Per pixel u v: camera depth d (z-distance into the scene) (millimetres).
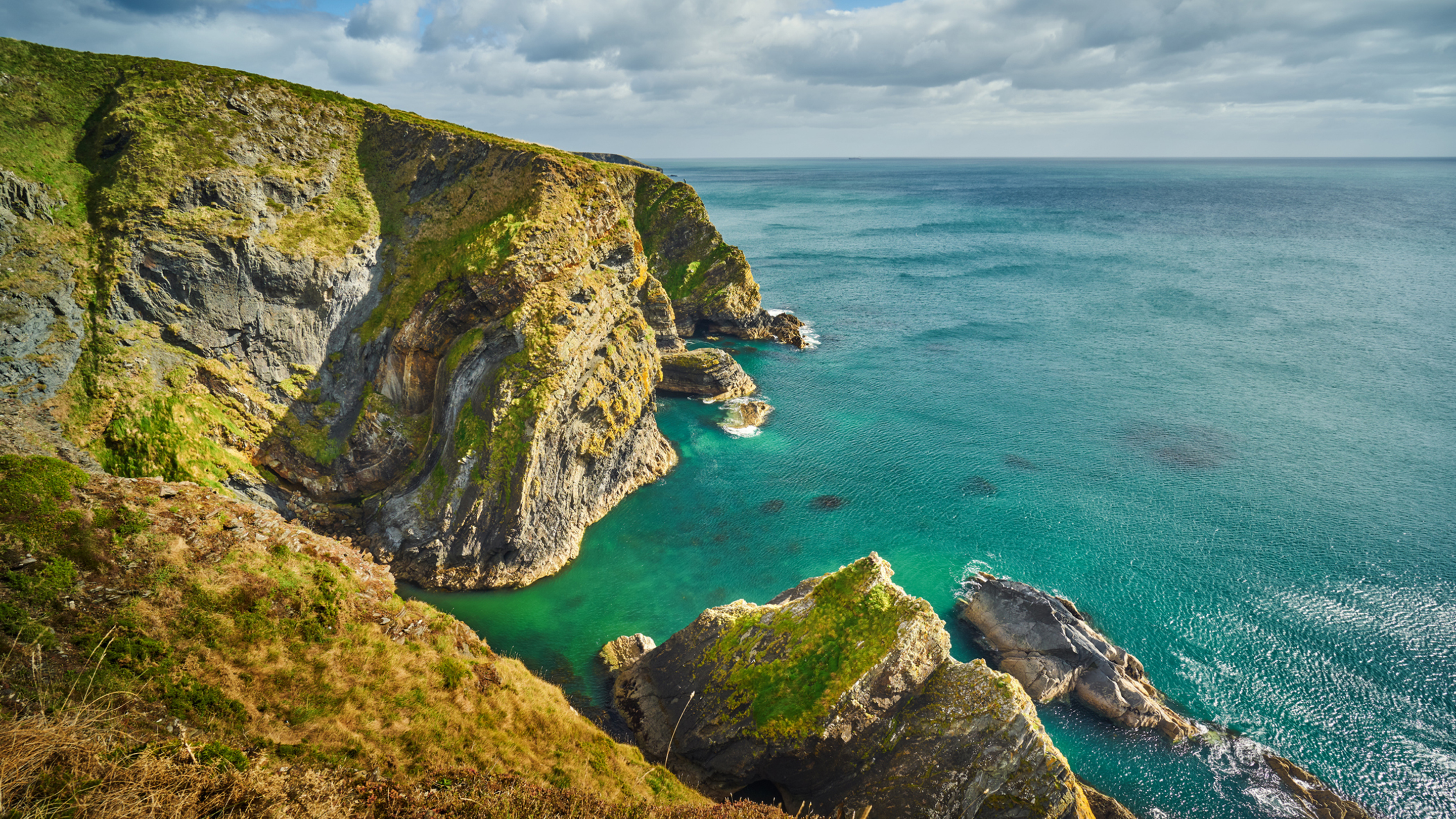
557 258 57219
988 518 61188
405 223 62594
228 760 19188
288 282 55094
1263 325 117500
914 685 35438
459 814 21938
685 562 55219
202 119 57938
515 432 51906
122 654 22922
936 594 51188
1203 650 46031
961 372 97125
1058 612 45688
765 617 39938
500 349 54219
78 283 48750
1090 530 59219
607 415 58656
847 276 156750
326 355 57688
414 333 56375
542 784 26078
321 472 54844
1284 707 41688
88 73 58719
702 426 78688
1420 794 36375
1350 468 69438
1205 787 36906
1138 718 40031
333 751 23906
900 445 74812
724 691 37938
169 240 51031
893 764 33500
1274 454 72500
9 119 53250
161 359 50406
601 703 41062
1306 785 36812
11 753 15539
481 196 62312
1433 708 41406
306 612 29453
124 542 27375
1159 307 129375
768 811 27500
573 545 55812
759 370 97938
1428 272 156125
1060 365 99750
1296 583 52219
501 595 50719
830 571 54125
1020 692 33438
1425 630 47406
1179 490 65562
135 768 17000
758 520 60875
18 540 24797
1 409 43281
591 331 58094
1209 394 88562
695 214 114188
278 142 61062
